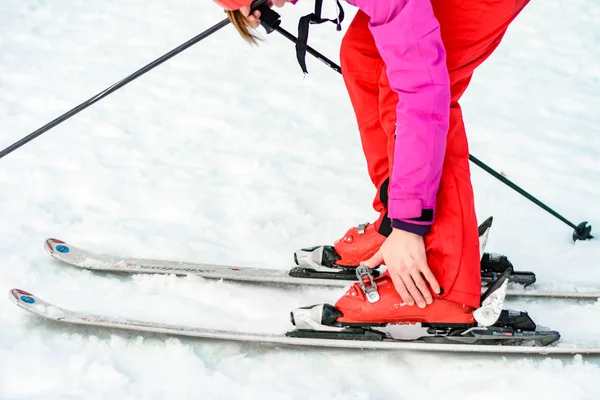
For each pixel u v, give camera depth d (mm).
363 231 2418
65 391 1867
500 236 2811
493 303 1950
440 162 1766
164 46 5012
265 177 3289
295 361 2043
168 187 3146
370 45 2115
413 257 1851
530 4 6074
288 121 3945
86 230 2752
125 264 2467
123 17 5539
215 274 2449
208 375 1949
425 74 1663
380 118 2016
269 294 2408
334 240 2773
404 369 2010
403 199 1795
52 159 3350
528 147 3697
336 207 3039
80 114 3893
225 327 2184
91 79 4402
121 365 1979
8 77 4348
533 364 2025
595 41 5359
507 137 3807
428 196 1798
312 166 3420
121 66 4641
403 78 1683
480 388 1922
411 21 1610
